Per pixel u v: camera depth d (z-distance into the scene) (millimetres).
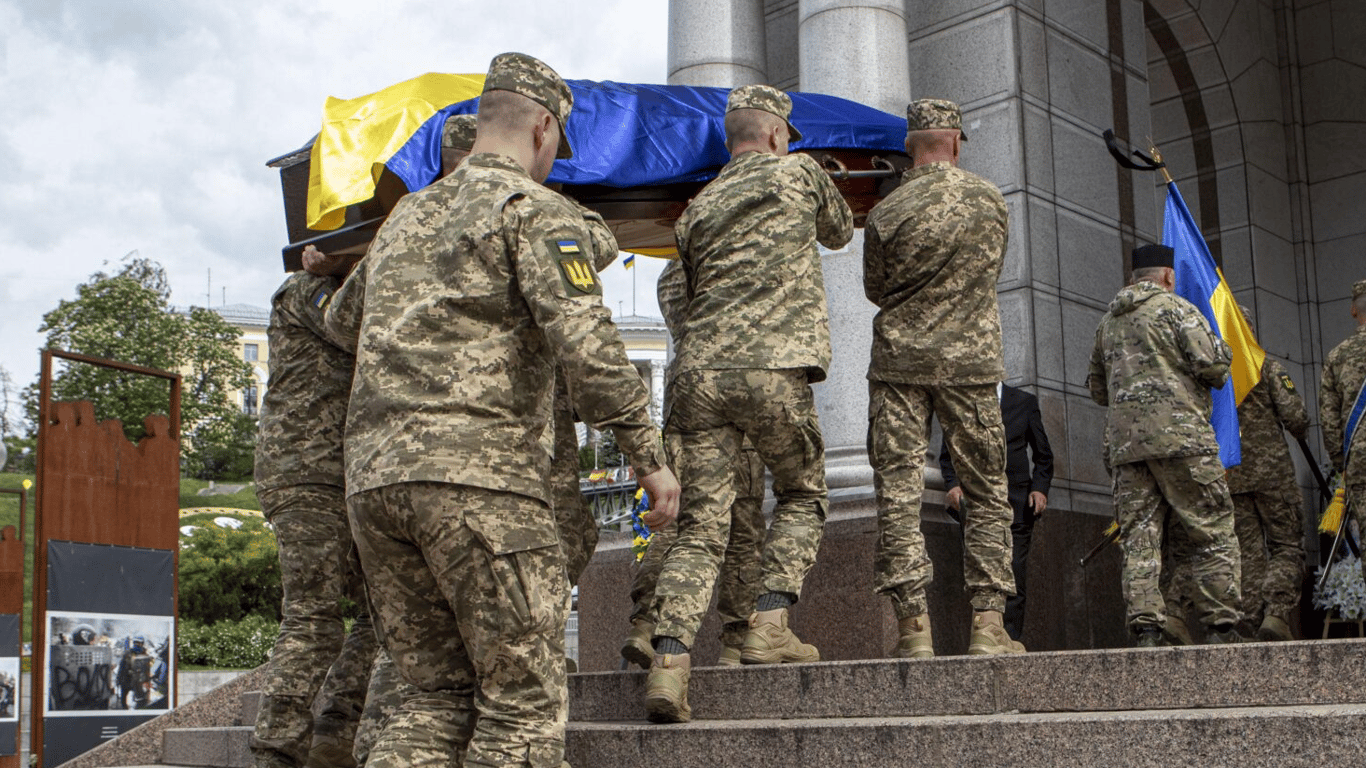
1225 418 7754
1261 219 11805
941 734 3982
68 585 9602
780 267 4906
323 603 5223
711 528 4789
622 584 8734
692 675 5000
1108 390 6605
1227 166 11875
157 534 10234
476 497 3283
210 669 21281
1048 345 8734
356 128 5344
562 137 4016
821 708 4734
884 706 4625
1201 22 11656
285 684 5113
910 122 5832
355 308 3865
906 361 5484
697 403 4840
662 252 7238
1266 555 8266
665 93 6027
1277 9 12445
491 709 3338
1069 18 9531
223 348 77438
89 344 70688
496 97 3754
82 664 9625
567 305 3350
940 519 7566
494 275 3434
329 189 5230
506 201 3449
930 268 5500
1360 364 7137
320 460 5273
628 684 5133
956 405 5473
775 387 4801
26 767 10945
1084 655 4359
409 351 3396
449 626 3467
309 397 5312
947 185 5562
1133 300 6547
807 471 5109
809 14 8688
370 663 5457
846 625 7238
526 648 3324
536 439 3455
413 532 3312
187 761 7266
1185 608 7242
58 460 9664
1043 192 9008
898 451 5496
